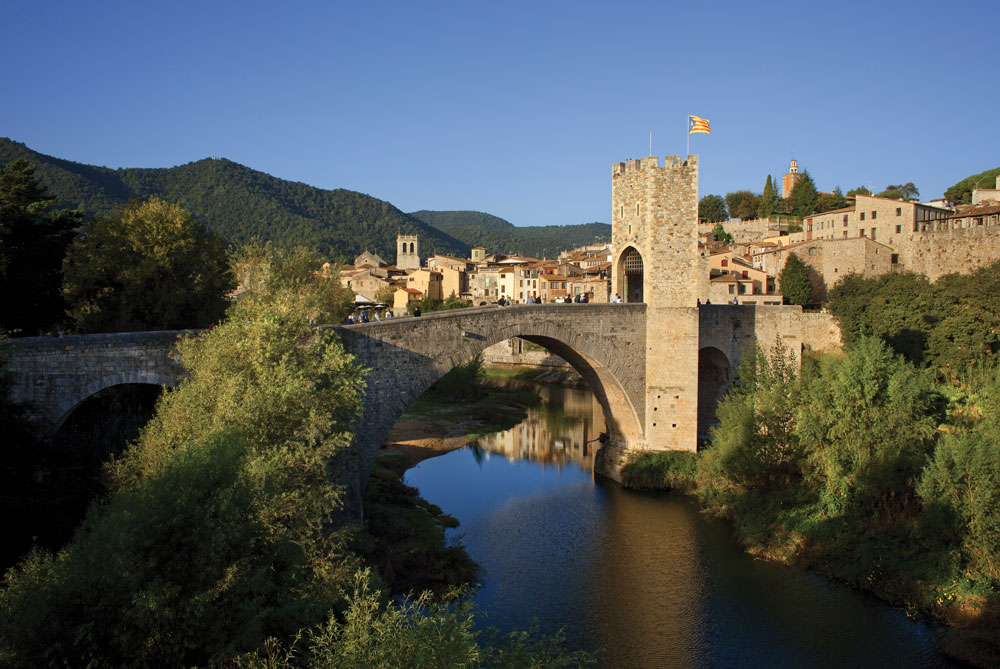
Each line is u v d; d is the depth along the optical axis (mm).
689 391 52375
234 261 54438
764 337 63625
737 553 40375
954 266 79438
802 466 43656
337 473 32969
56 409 28328
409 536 40219
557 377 112188
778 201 166375
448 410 88062
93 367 29031
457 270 163875
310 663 17859
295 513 22672
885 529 37312
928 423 40938
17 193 51250
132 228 41719
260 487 20219
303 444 24703
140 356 30062
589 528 44375
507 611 33594
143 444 24297
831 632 31578
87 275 39375
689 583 36594
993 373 49031
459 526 44781
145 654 15836
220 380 25625
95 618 15758
